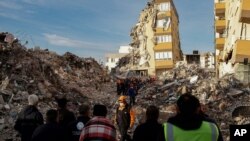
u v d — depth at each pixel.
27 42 28.91
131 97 25.97
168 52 75.38
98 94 33.47
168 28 75.75
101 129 6.48
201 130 3.90
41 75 25.05
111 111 23.70
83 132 6.58
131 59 86.44
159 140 3.99
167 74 64.44
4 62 23.19
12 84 21.09
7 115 16.80
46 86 23.83
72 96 25.67
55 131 6.76
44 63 28.06
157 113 6.38
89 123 6.63
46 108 19.39
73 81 37.44
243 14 26.70
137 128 6.34
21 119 8.76
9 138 13.91
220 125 17.70
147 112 6.39
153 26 76.88
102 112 6.74
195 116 3.98
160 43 75.88
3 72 22.25
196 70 62.00
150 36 80.19
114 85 49.94
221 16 52.50
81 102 24.67
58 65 41.25
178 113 4.07
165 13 76.31
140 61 83.00
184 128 3.91
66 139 6.89
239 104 21.12
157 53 75.94
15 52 24.84
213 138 3.89
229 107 21.41
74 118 8.27
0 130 14.79
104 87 45.16
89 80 43.75
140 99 30.06
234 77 27.44
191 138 3.87
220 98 23.52
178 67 65.81
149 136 6.14
